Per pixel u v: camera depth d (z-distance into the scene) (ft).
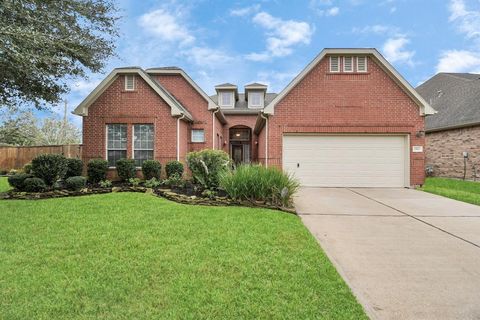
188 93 52.90
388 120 39.04
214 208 23.67
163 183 34.73
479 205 26.71
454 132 52.90
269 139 39.58
